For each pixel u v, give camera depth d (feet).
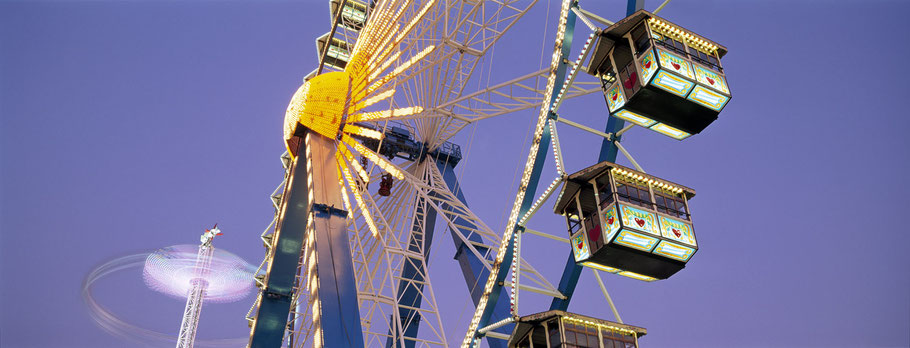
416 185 136.98
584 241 79.36
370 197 131.64
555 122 83.76
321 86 137.39
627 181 78.54
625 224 74.74
